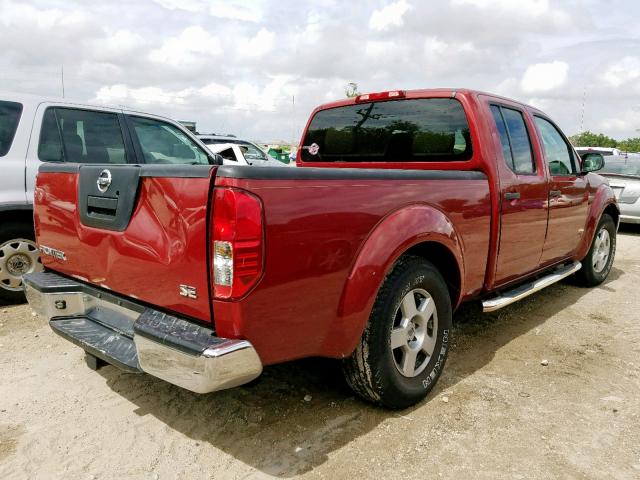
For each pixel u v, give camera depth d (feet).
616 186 33.42
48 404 10.08
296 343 7.84
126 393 10.56
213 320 7.23
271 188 7.20
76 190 9.37
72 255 9.73
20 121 15.40
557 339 14.14
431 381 10.42
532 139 13.85
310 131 15.39
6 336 13.41
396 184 9.34
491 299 12.69
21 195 15.23
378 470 8.21
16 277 15.70
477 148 11.68
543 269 15.24
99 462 8.33
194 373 7.00
